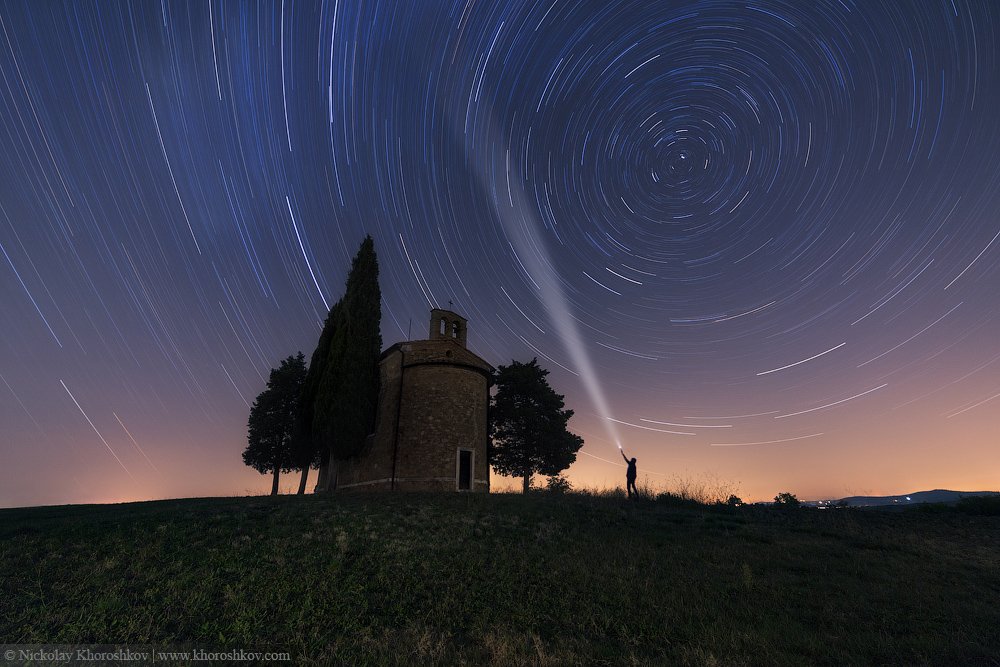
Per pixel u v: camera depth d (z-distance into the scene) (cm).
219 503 1619
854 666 587
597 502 1831
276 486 3045
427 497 1831
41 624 647
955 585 907
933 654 622
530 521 1404
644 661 589
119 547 973
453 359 2578
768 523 1451
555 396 3288
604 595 825
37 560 901
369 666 568
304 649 601
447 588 839
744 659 595
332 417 2517
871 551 1134
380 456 2483
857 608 783
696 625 712
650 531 1310
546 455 3134
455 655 600
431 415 2461
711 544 1174
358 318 2767
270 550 993
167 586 784
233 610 711
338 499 1758
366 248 3028
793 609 779
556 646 637
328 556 971
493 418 3244
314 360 2889
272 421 3095
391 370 2697
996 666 591
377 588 827
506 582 877
